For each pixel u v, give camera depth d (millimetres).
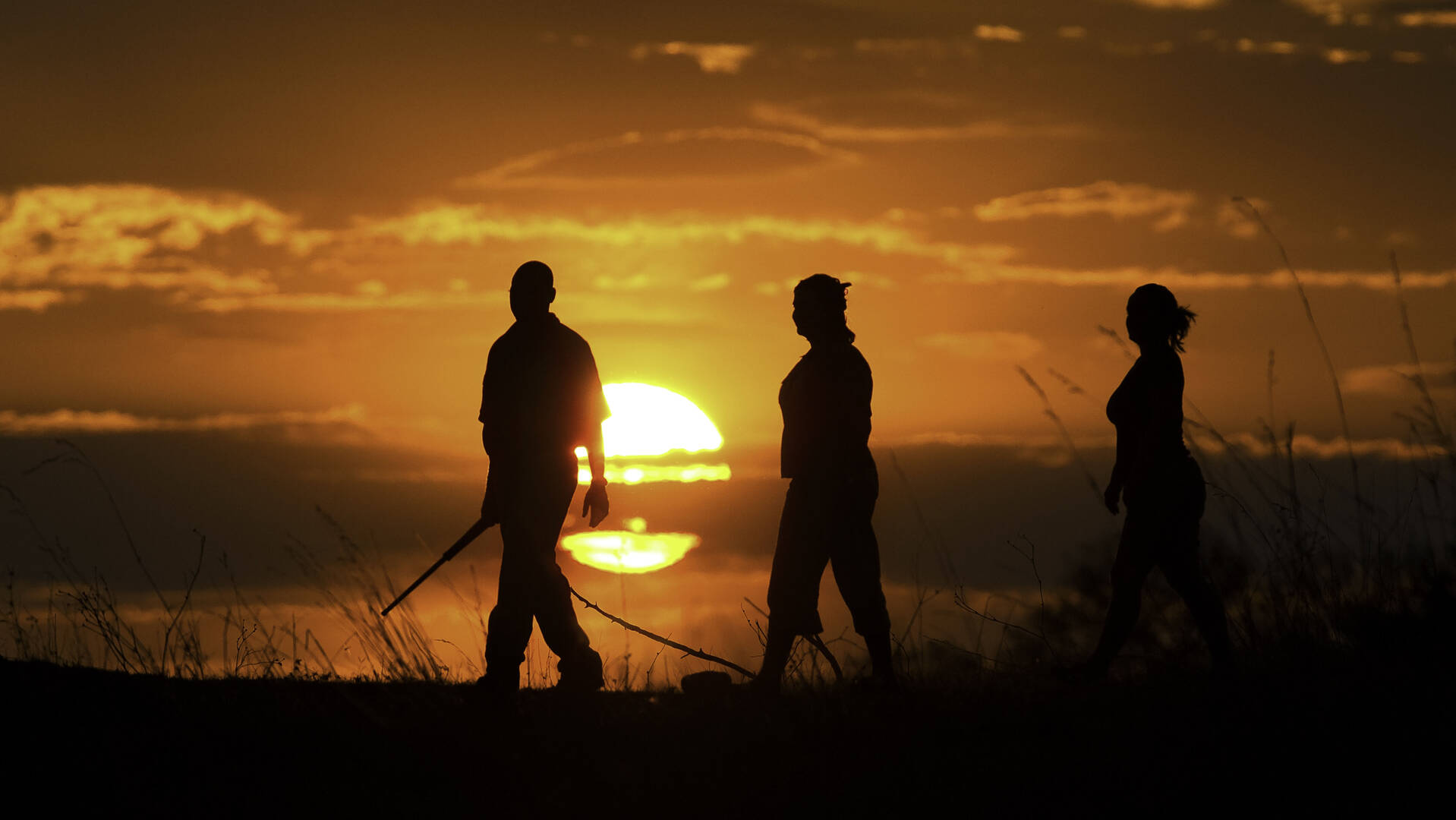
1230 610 23500
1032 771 20094
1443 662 20750
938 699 23688
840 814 19016
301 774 20906
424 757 21688
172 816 19250
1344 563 21844
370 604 26156
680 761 21438
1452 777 18281
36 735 21922
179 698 24016
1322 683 20344
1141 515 26219
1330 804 18016
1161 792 18891
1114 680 25531
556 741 22656
